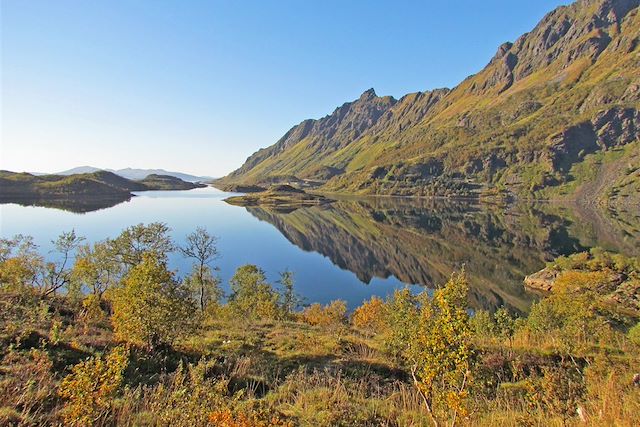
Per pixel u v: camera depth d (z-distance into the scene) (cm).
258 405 1120
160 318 1555
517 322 2842
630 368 1362
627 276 6281
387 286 8331
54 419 925
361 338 2128
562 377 1156
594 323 2016
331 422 1030
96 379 965
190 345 1730
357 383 1408
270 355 1733
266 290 4594
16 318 1817
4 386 1035
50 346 1434
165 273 1636
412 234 15050
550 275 7838
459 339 806
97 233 12238
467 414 798
